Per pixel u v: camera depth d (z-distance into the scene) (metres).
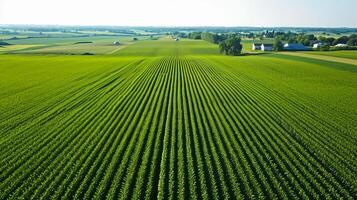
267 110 27.06
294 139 20.12
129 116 24.39
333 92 35.47
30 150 17.86
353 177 15.24
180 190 13.50
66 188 13.73
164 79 42.97
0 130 21.25
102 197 13.00
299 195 13.46
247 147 18.33
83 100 30.06
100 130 21.19
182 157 16.64
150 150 17.72
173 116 24.17
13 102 29.25
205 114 25.22
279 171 15.52
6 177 14.77
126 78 43.78
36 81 40.97
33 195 13.16
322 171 15.72
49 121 23.30
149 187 13.73
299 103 29.83
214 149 17.73
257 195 13.38
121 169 15.21
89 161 16.20
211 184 14.06
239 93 34.03
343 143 19.67
